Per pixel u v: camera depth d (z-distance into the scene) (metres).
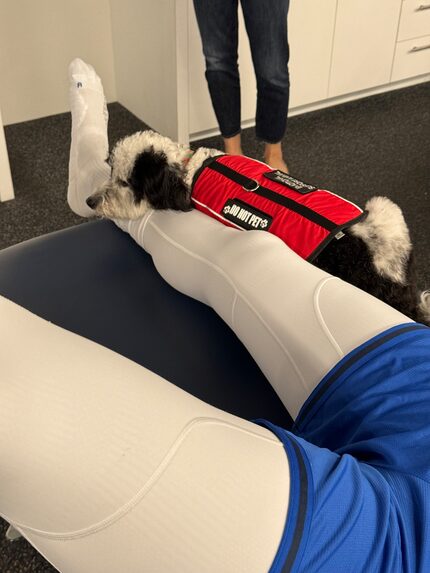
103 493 0.50
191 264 1.03
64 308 1.05
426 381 0.68
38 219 2.03
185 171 1.32
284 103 2.06
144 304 1.06
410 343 0.71
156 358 0.95
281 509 0.52
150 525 0.50
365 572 0.53
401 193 2.18
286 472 0.54
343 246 1.13
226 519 0.50
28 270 1.14
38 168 2.31
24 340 0.59
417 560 0.56
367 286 1.14
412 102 2.85
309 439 0.72
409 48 2.81
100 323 1.02
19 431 0.51
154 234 1.15
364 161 2.39
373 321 0.76
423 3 2.70
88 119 1.57
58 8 2.51
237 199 1.25
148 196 1.19
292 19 2.45
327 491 0.54
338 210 1.17
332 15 2.52
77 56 2.67
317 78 2.66
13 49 2.50
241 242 0.98
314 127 2.65
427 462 0.61
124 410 0.54
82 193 1.48
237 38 2.02
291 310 0.82
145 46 2.43
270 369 0.84
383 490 0.58
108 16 2.64
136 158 1.27
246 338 0.88
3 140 1.99
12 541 1.11
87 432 0.52
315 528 0.52
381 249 1.15
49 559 0.56
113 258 1.18
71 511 0.51
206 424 0.56
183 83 2.32
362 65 2.74
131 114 2.77
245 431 0.57
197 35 2.25
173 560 0.49
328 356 0.75
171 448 0.53
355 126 2.66
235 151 2.25
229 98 2.11
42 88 2.64
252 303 0.87
